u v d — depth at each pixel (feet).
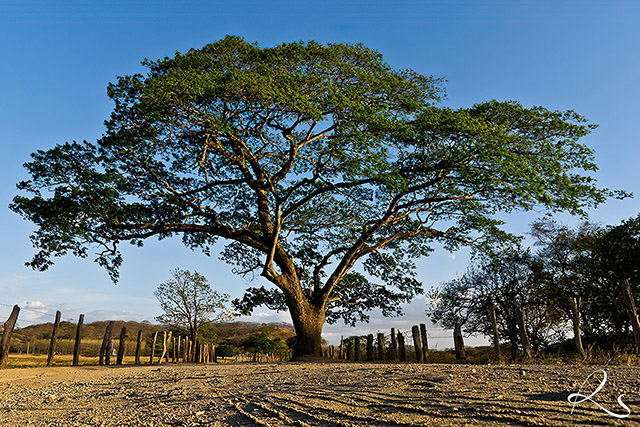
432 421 11.06
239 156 60.13
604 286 57.06
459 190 59.16
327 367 32.83
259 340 144.87
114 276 58.54
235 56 56.29
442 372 20.93
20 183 51.78
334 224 69.26
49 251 54.08
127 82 52.54
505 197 55.36
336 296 68.80
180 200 58.39
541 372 18.38
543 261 61.26
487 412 11.23
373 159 50.52
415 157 58.49
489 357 39.14
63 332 179.93
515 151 54.39
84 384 33.27
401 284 74.02
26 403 25.12
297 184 59.00
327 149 54.70
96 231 56.39
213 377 29.96
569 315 55.72
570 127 53.21
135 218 57.88
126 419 17.16
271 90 48.47
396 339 53.72
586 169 53.98
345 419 12.54
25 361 75.20
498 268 60.95
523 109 55.01
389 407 13.37
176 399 20.99
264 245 61.16
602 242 59.06
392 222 65.72
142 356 119.65
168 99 48.67
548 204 51.55
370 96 57.67
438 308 64.64
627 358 25.67
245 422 13.96
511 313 58.23
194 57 53.67
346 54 57.67
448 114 54.29
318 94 52.85
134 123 53.78
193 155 59.67
